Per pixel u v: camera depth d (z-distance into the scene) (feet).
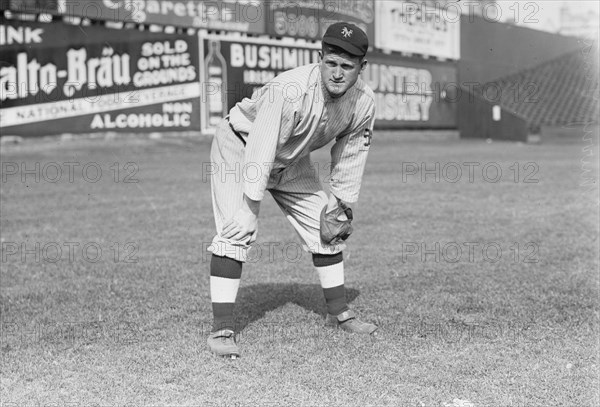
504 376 11.44
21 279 18.75
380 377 11.44
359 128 13.51
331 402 10.51
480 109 88.02
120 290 17.42
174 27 59.93
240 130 13.09
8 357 12.46
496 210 31.22
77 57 53.26
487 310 15.35
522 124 85.51
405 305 15.87
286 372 11.69
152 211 30.12
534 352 12.59
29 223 27.30
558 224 27.61
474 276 18.83
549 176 45.60
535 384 11.10
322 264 14.01
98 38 54.24
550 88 93.56
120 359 12.32
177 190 36.45
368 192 36.86
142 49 56.90
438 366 11.93
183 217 28.76
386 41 80.02
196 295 16.89
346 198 13.92
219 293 12.78
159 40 57.98
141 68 56.90
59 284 18.12
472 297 16.52
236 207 13.10
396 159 57.41
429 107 85.71
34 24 50.88
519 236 25.03
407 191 37.45
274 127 12.38
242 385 11.15
